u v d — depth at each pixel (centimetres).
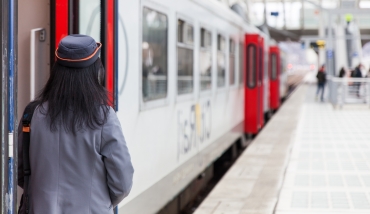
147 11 561
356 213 641
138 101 537
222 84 1004
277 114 2009
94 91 282
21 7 434
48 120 282
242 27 1263
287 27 5216
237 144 1323
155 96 594
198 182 912
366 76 2773
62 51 278
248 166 940
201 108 823
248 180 825
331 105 2472
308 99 2947
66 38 286
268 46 2017
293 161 993
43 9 435
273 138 1312
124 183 284
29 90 438
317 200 704
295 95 3338
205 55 848
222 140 1009
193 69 768
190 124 754
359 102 2242
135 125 531
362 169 916
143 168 558
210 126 895
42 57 438
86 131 279
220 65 980
